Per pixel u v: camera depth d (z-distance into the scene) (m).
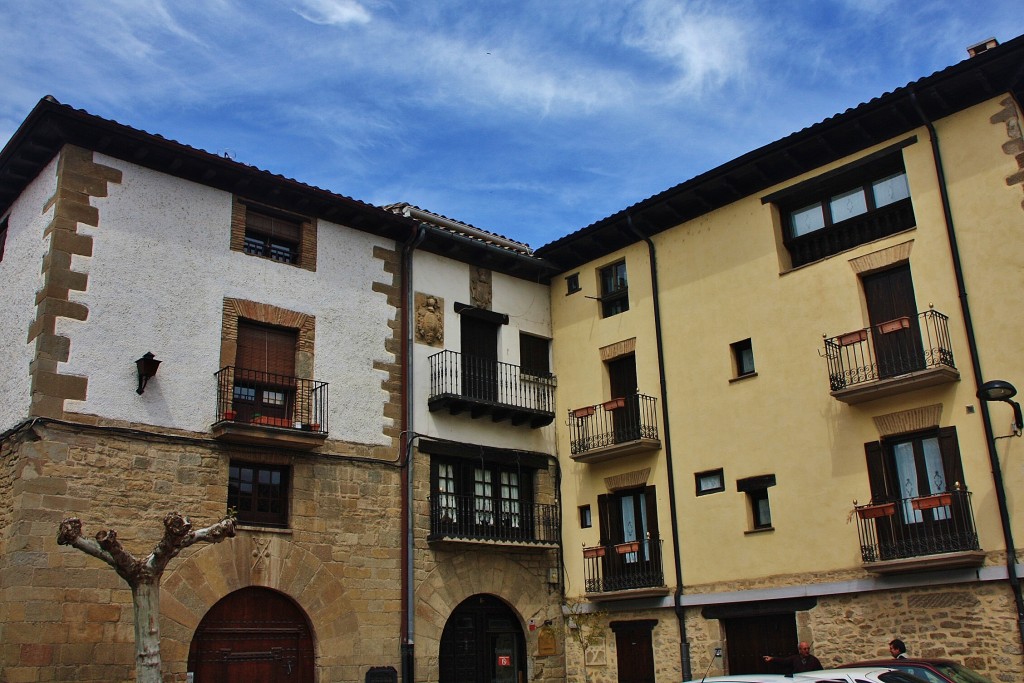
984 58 15.38
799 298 17.89
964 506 15.04
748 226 19.00
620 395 20.81
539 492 20.98
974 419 15.27
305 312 18.34
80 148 16.30
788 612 16.84
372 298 19.50
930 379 15.45
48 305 15.30
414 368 19.67
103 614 14.65
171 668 15.12
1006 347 15.16
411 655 17.83
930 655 15.05
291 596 16.75
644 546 19.41
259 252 18.27
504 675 19.52
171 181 17.22
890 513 15.33
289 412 17.73
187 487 16.03
